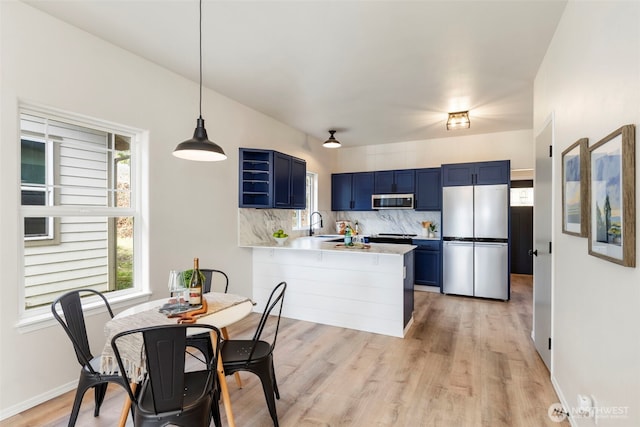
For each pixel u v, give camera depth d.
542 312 2.70
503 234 4.59
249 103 3.95
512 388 2.30
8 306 2.01
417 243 5.35
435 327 3.57
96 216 2.56
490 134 5.36
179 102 3.14
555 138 2.30
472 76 3.10
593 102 1.57
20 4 2.04
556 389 2.23
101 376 1.73
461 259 4.85
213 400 1.75
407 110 4.14
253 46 2.59
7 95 1.99
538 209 2.86
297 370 2.59
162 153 2.98
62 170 2.41
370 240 5.68
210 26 2.31
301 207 4.74
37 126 2.27
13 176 2.03
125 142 2.81
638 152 1.16
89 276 2.63
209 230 3.52
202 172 3.43
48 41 2.18
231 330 3.49
